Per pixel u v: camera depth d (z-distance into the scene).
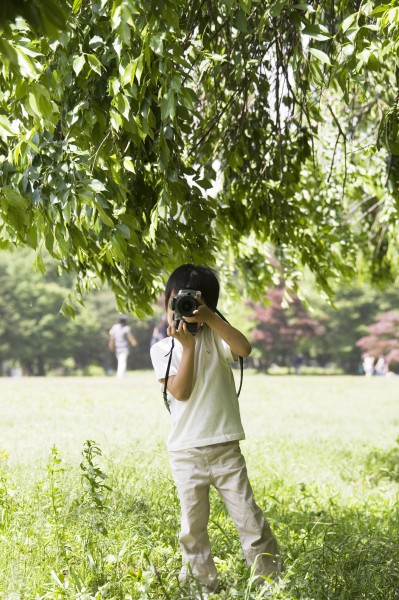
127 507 5.00
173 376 3.91
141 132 3.77
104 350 59.78
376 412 17.08
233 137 5.71
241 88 5.40
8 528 4.41
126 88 3.73
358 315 60.03
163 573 3.99
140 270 5.01
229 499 3.86
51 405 13.98
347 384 30.58
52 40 3.60
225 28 5.21
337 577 3.88
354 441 11.38
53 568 3.93
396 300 59.53
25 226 3.55
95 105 3.89
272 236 6.20
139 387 20.84
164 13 3.45
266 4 4.60
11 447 7.83
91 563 3.82
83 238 3.83
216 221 6.00
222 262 8.09
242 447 9.20
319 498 6.85
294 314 60.34
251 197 5.90
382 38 4.51
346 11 5.15
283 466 8.47
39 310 54.62
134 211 4.48
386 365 58.41
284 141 6.12
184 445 3.83
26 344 54.72
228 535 4.81
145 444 7.62
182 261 4.86
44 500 4.63
